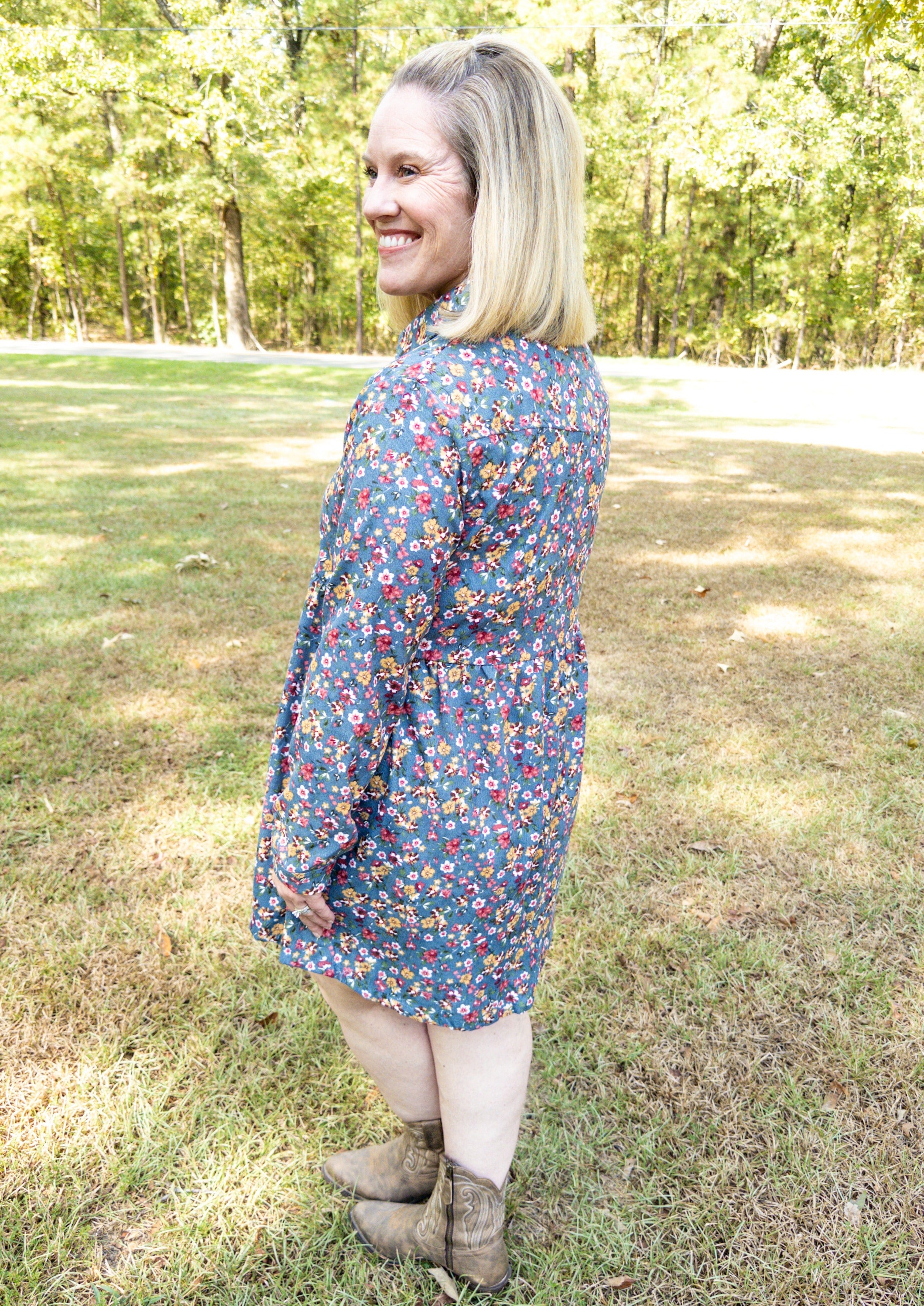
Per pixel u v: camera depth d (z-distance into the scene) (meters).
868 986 2.31
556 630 1.32
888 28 5.93
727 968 2.37
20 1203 1.72
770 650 4.46
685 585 5.43
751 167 28.64
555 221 1.11
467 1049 1.40
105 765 3.25
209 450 9.46
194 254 36.25
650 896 2.64
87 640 4.32
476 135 1.10
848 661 4.34
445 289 1.24
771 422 13.78
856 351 31.80
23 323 40.09
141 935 2.43
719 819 3.03
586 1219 1.72
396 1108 1.59
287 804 1.18
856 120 24.28
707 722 3.71
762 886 2.70
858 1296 1.58
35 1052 2.06
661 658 4.35
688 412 15.14
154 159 28.59
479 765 1.21
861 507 7.49
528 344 1.14
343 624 1.07
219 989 2.25
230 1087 1.99
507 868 1.27
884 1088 2.01
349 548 1.06
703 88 22.75
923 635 4.67
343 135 23.12
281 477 8.12
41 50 20.38
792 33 26.91
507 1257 1.64
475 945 1.29
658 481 8.52
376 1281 1.61
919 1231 1.70
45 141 26.64
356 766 1.13
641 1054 2.10
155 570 5.37
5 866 2.69
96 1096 1.95
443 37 22.59
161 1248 1.65
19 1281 1.58
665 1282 1.61
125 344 27.58
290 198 28.64
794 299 28.08
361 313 28.59
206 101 21.02
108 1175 1.78
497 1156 1.49
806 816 3.05
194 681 3.92
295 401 15.05
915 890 2.68
